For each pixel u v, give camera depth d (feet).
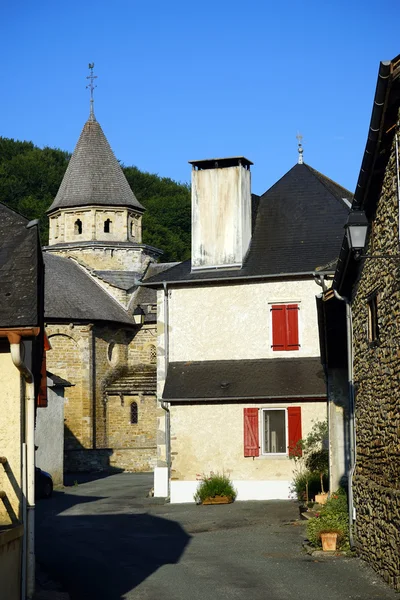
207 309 91.81
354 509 52.13
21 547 38.73
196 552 54.75
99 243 175.73
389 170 41.50
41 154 264.93
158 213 259.80
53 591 43.47
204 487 83.25
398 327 40.16
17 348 37.01
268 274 89.66
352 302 54.29
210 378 88.74
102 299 165.78
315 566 47.62
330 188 101.71
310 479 78.79
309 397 84.23
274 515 71.10
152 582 45.44
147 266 180.96
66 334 153.89
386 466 43.62
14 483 38.58
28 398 40.04
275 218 96.73
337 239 92.32
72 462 149.07
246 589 42.50
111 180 181.37
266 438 85.66
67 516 79.15
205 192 94.48
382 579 42.91
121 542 60.39
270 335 89.92
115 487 112.98
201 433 86.63
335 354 65.26
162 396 87.45
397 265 39.88
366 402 49.16
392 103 38.63
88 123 185.26
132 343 165.99
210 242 93.45
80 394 153.79
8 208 44.62
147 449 152.56
